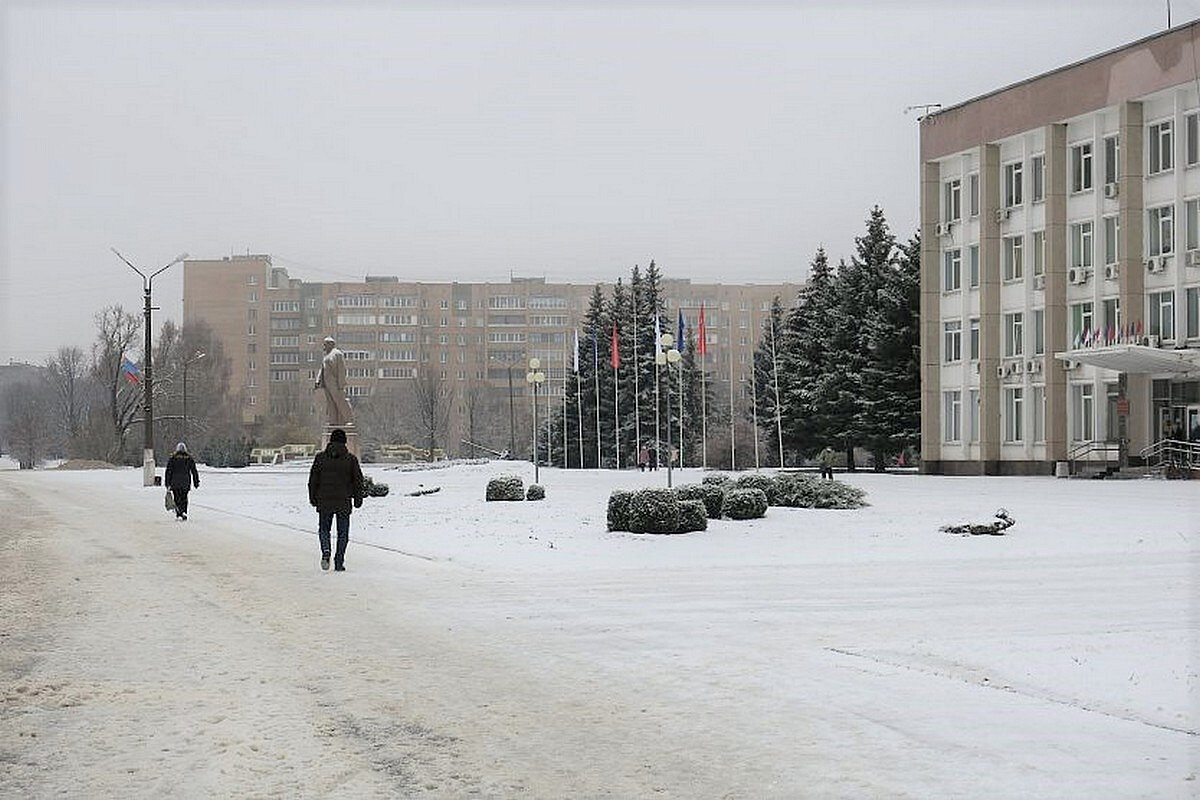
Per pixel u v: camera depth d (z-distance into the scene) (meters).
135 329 106.12
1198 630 12.95
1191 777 7.31
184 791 7.21
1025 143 62.31
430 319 164.88
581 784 7.30
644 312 97.69
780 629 13.33
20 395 159.62
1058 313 59.84
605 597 16.30
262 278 163.00
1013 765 7.61
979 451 64.75
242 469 88.69
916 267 71.62
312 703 9.58
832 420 73.00
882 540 24.56
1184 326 53.19
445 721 8.95
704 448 80.38
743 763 7.73
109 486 59.16
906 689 10.02
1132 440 55.31
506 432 136.25
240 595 16.52
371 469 76.06
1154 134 55.31
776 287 165.62
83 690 10.09
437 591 17.03
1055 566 20.12
